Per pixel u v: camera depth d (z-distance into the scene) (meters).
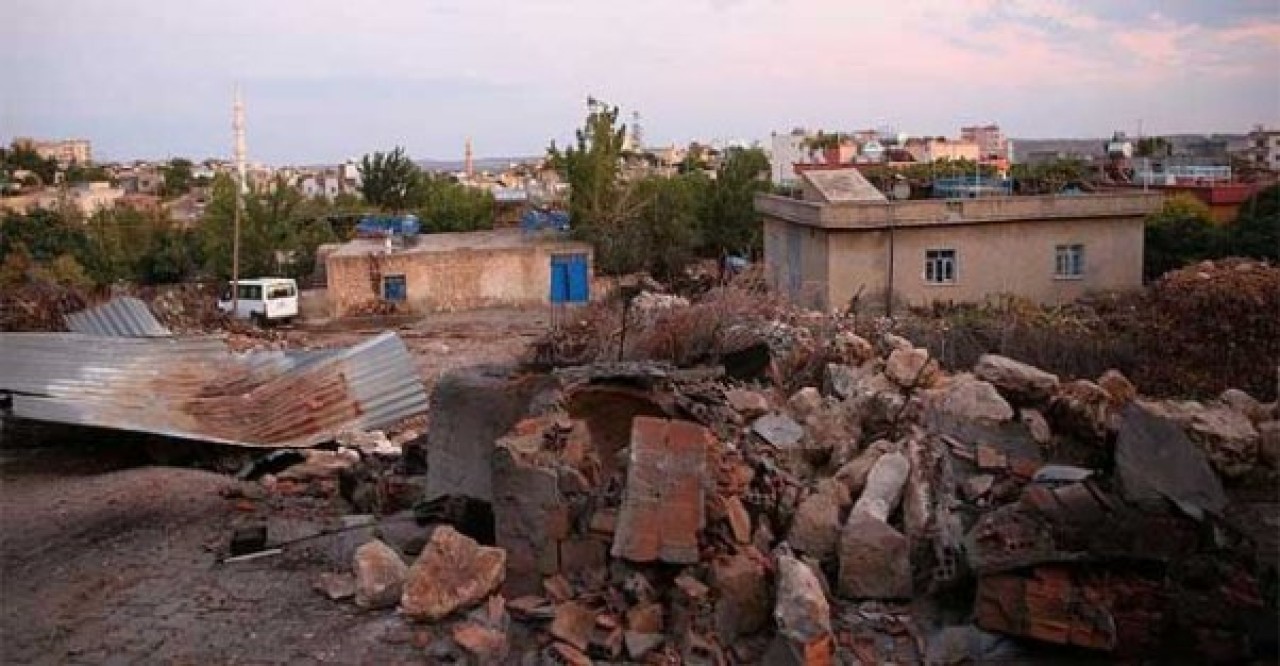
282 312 28.53
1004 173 28.19
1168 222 24.39
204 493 9.24
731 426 8.35
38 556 7.73
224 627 6.48
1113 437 7.67
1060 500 6.43
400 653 6.11
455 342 23.92
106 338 11.36
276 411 10.88
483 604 6.51
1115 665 5.96
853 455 8.16
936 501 7.12
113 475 9.84
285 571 7.37
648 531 6.46
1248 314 13.20
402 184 55.62
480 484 7.80
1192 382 13.34
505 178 100.50
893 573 6.70
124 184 81.12
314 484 9.53
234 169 51.62
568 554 6.68
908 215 22.06
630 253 33.47
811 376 10.98
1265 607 5.97
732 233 35.66
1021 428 7.96
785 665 5.72
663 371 8.41
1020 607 6.12
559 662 5.86
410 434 11.83
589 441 7.45
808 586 6.05
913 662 6.06
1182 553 6.20
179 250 37.88
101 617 6.65
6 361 10.41
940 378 9.37
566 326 14.10
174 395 10.70
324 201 52.84
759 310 13.99
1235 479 8.06
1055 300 22.95
